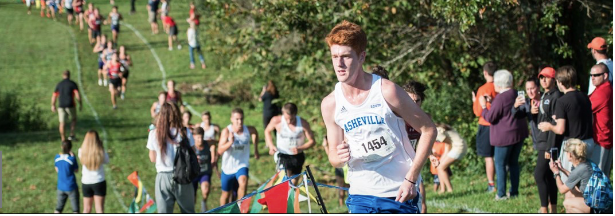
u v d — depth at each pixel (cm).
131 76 2964
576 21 1291
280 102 1709
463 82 1388
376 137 440
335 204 1211
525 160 1178
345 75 425
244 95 2572
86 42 3553
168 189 940
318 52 1322
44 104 2484
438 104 1337
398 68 1357
